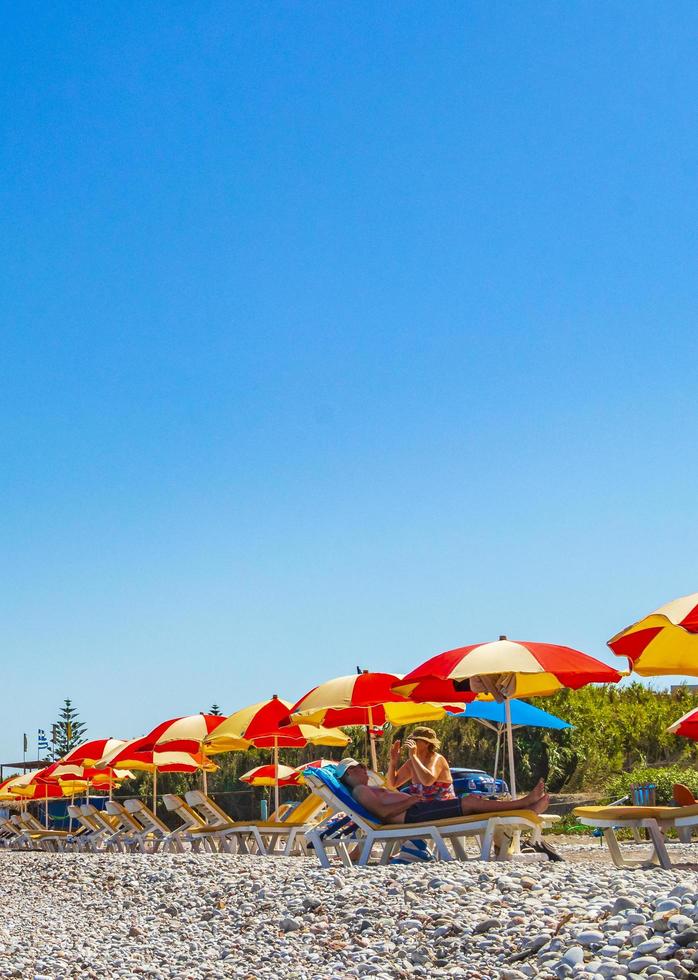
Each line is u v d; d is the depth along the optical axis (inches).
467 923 242.5
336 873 339.3
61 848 948.0
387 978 221.5
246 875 385.4
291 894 319.0
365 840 378.9
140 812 779.4
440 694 519.2
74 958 295.0
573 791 878.4
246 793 1053.8
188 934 307.0
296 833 545.6
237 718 612.4
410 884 291.1
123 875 460.8
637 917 208.4
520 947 217.9
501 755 912.9
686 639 377.4
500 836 380.2
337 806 377.4
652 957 186.4
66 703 3831.2
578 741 906.1
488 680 470.3
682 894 217.3
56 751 3762.3
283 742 730.8
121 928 335.9
